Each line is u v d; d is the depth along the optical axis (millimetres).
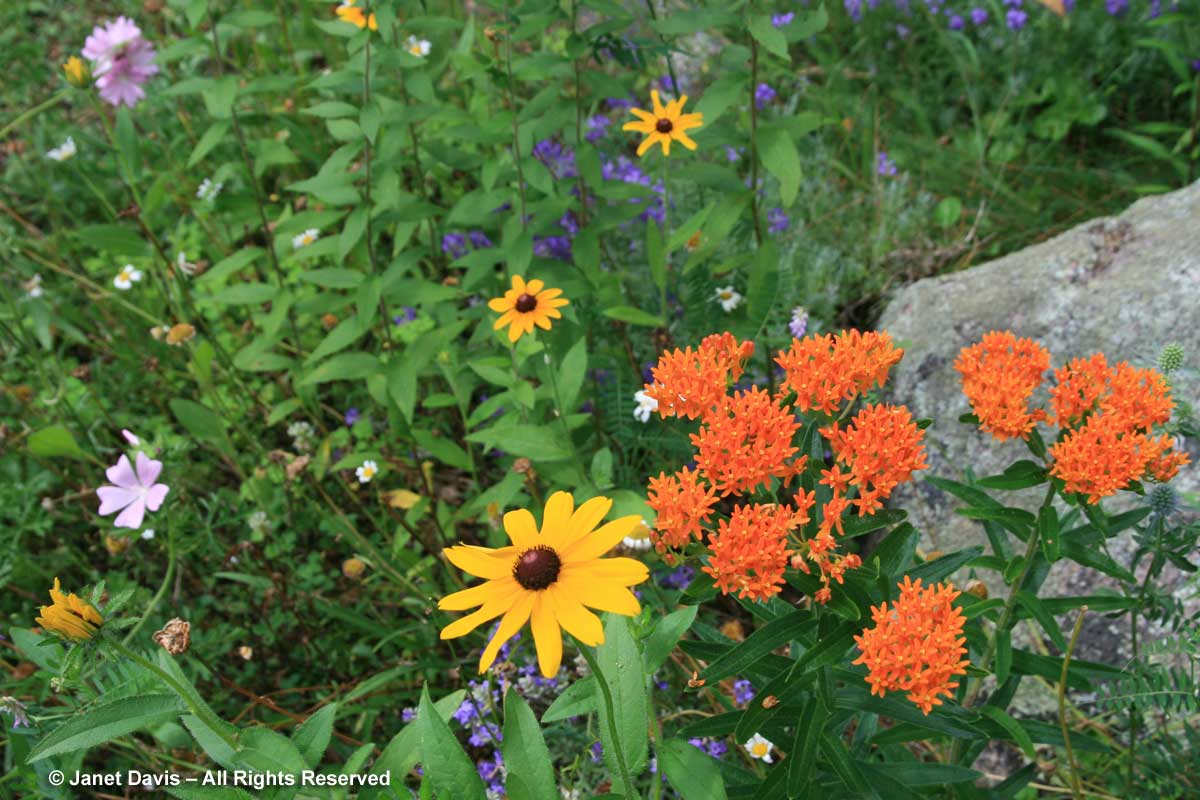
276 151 3965
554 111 3441
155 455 2791
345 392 4262
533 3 3365
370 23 3461
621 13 3305
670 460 3578
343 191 3443
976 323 3629
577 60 3445
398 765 1995
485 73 3584
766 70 5102
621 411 3604
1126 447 1772
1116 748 2625
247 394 4254
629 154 5090
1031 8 5309
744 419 1783
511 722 1811
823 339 1928
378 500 3846
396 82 3961
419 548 3707
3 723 2826
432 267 4160
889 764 2146
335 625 3490
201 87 3830
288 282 4453
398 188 3430
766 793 2016
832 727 2123
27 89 5422
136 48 3969
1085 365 1914
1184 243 3385
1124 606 2102
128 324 4543
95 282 4719
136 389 4395
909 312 3836
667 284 3994
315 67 5562
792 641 2076
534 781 1782
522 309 2785
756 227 3420
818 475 1915
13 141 5211
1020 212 4656
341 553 3777
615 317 3275
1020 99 5109
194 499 3746
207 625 3502
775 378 3584
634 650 1846
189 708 1804
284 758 1854
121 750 2920
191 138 4840
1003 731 2127
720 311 3770
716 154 4688
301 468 3348
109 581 3393
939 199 4824
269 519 3664
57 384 4238
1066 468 1817
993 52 5332
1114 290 3424
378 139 3631
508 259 3334
